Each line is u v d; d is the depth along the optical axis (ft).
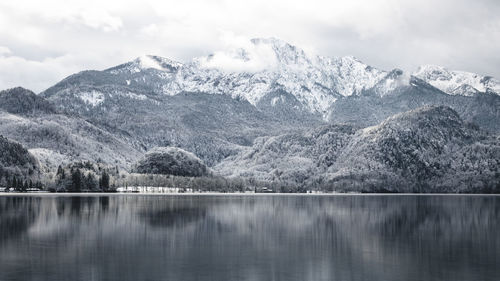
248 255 424.05
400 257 419.13
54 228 577.84
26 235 521.65
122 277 347.36
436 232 581.12
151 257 412.57
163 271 364.99
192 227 606.96
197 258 410.52
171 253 430.20
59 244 469.57
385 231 583.99
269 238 520.42
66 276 348.79
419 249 458.09
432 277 351.46
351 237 531.91
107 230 566.36
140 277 347.77
